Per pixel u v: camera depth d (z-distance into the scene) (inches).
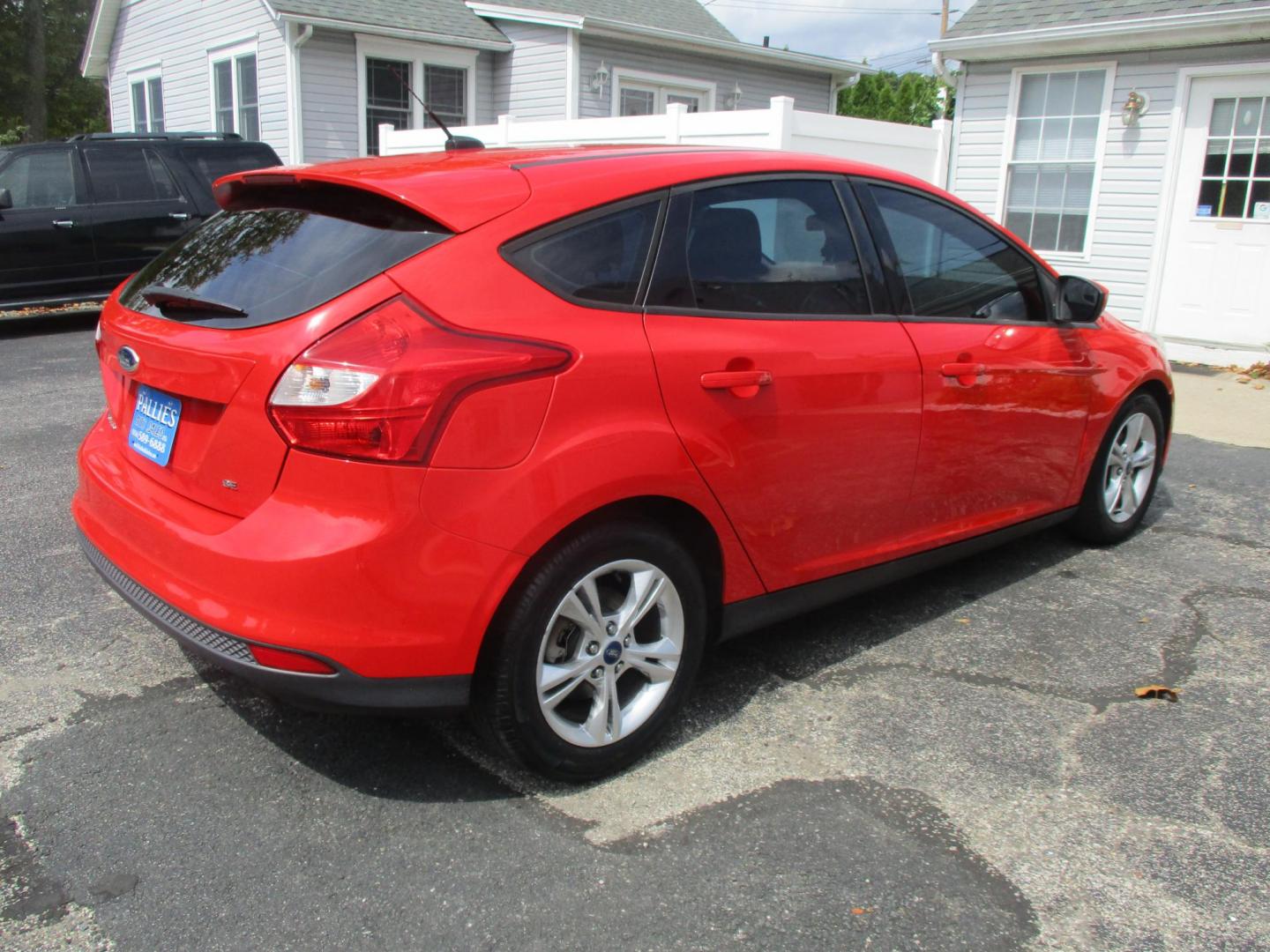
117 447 117.4
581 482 97.5
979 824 102.0
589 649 104.5
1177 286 389.7
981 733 119.4
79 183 399.5
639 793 106.1
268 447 91.7
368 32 537.0
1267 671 136.9
